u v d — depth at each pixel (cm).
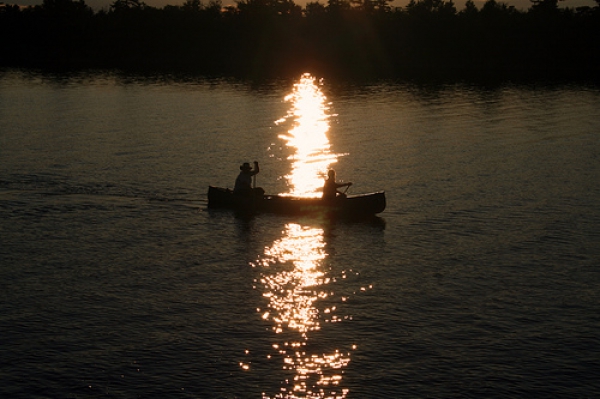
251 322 1611
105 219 2425
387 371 1391
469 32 11575
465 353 1459
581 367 1402
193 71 9912
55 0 13112
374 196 2423
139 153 3553
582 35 11219
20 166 3206
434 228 2317
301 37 12356
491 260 2011
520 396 1302
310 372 1388
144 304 1709
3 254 2061
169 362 1424
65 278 1877
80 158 3400
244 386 1340
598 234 2236
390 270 1942
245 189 2538
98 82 7806
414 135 4206
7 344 1489
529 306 1689
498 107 5638
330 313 1659
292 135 4178
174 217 2462
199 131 4291
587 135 4181
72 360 1428
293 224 2386
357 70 10394
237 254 2086
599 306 1689
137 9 13300
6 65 10512
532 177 3042
